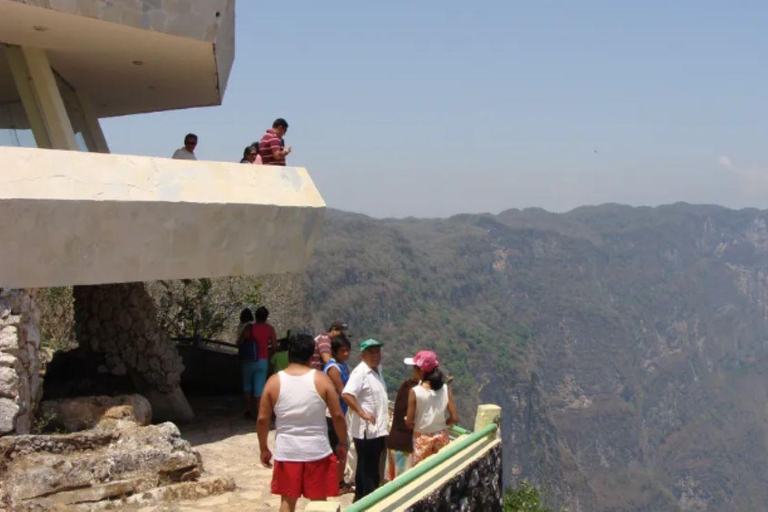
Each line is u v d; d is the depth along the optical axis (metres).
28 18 10.90
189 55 12.98
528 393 153.62
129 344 13.10
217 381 16.17
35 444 8.52
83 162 10.16
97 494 8.26
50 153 9.88
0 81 12.93
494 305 194.50
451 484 7.84
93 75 14.60
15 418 8.93
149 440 9.16
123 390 12.77
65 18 10.89
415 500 7.05
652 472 196.38
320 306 129.75
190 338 17.20
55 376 12.92
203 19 11.85
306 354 6.87
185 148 13.49
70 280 10.17
